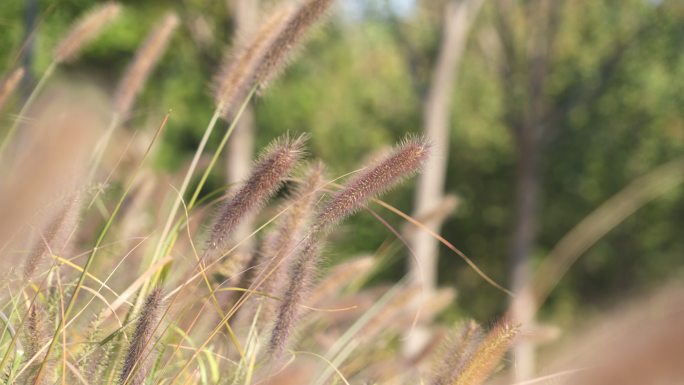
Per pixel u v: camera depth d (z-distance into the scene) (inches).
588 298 893.8
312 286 76.7
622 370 23.6
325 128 919.0
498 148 969.5
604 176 893.2
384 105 946.1
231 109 89.3
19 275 68.5
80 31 109.0
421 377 83.8
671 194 853.2
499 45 761.0
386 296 106.5
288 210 76.5
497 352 59.4
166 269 78.7
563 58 788.6
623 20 758.5
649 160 872.3
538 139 751.7
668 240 891.4
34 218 62.6
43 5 377.4
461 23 657.6
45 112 54.9
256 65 88.4
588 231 62.8
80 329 85.4
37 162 42.8
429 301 116.3
